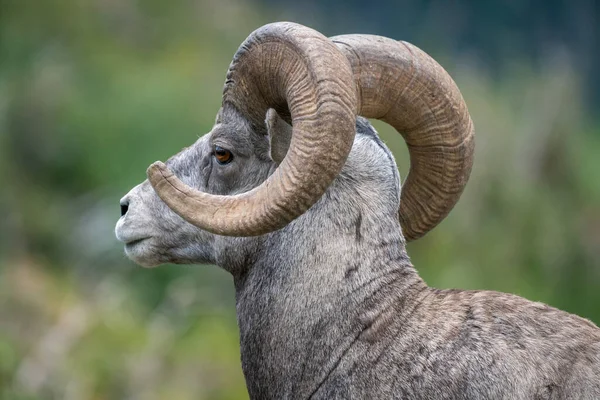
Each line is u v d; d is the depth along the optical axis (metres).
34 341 38.72
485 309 17.16
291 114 16.28
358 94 17.30
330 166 15.67
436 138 17.88
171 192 15.93
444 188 18.36
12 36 64.31
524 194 49.62
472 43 75.31
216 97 57.31
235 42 68.50
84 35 66.19
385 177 17.97
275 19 72.75
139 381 36.88
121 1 69.38
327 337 17.50
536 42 77.19
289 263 17.88
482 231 47.75
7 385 34.88
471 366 16.59
